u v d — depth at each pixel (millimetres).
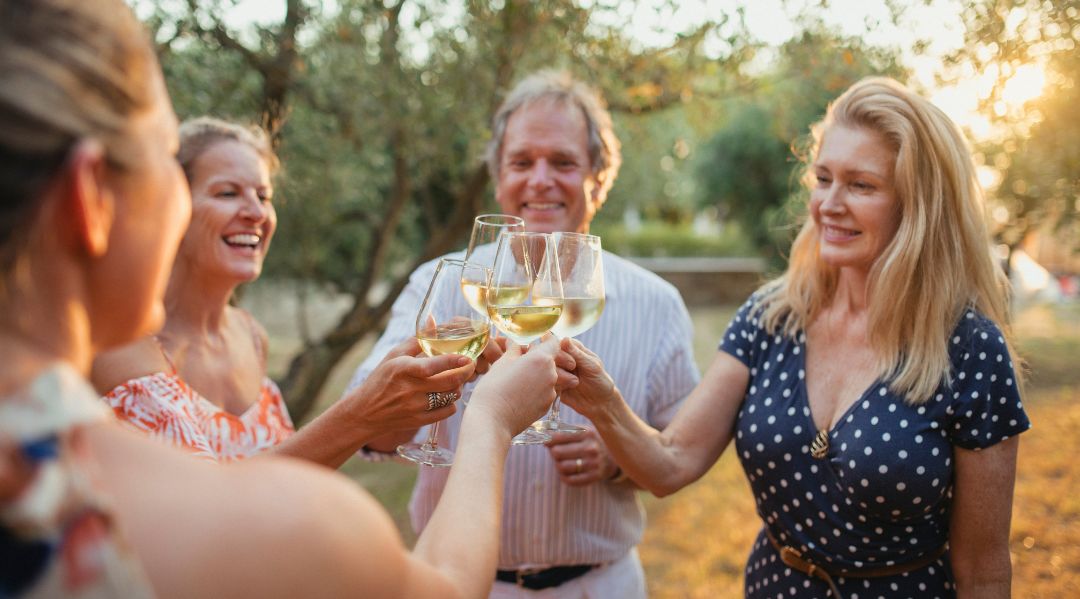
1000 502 1684
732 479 5891
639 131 5730
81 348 636
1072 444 6039
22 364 582
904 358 1745
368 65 4590
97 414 590
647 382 2182
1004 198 7363
